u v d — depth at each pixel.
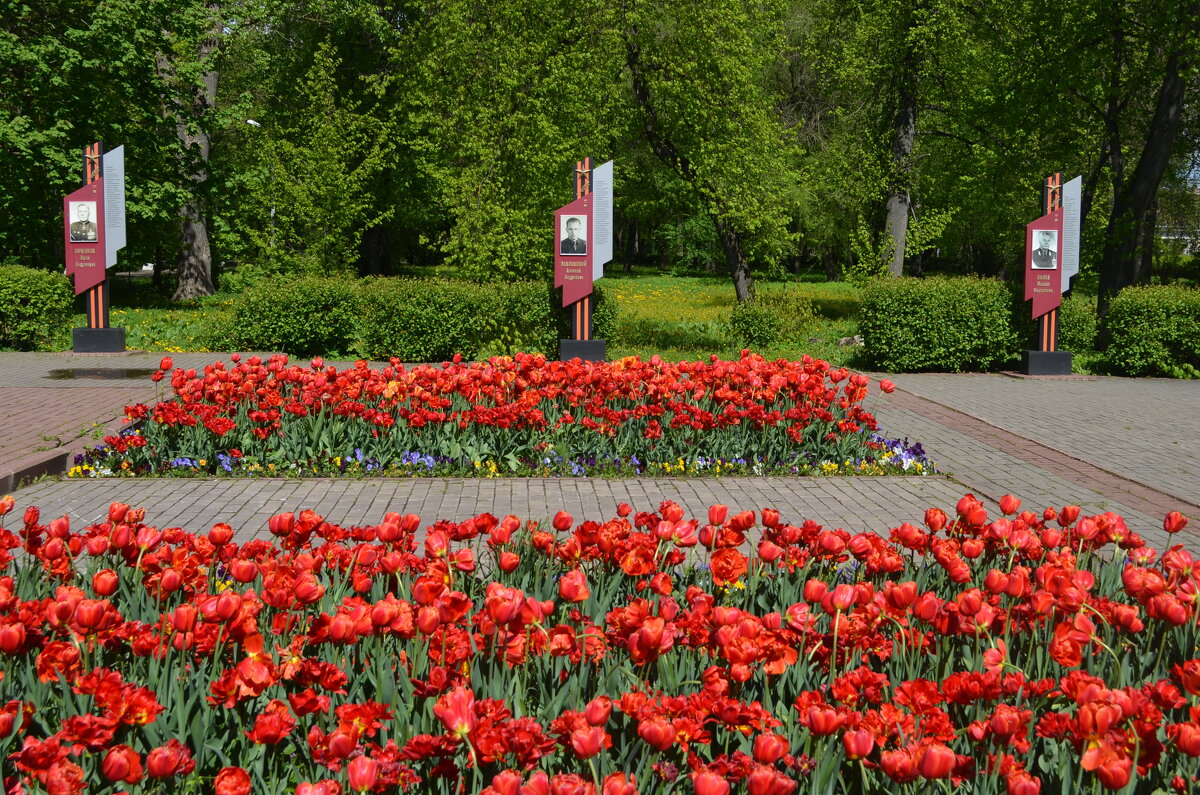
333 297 18.17
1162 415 13.43
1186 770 2.63
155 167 26.58
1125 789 2.54
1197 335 17.58
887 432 11.80
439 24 21.56
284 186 26.23
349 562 4.00
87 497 8.23
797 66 37.44
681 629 3.27
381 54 36.44
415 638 3.13
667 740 2.42
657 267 64.88
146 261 30.52
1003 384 16.55
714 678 2.81
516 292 17.78
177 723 2.79
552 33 21.06
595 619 3.75
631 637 2.93
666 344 21.41
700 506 8.27
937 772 2.33
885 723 2.63
